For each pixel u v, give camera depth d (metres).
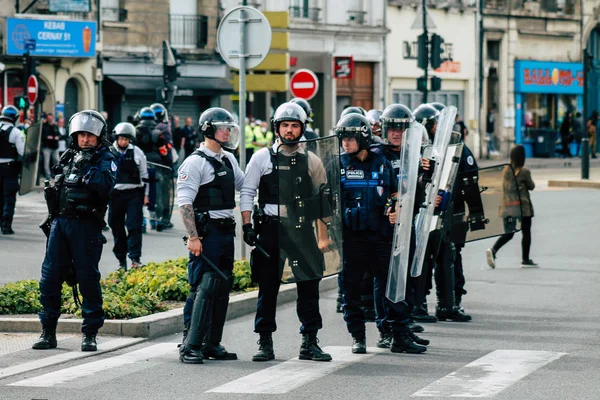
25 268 22.86
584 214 35.00
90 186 14.30
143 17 57.22
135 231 21.72
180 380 12.69
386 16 67.19
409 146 14.26
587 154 49.66
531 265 23.28
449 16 70.50
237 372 13.15
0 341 15.11
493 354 14.13
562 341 15.02
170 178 30.44
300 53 63.25
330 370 13.24
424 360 13.81
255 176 13.84
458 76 71.31
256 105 60.94
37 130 29.62
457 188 17.19
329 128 64.88
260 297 13.98
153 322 15.50
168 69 48.53
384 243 14.32
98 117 14.46
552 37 77.25
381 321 14.74
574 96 79.12
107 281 18.47
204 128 13.79
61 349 14.55
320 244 13.80
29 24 52.44
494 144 74.19
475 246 27.03
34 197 41.41
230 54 21.14
